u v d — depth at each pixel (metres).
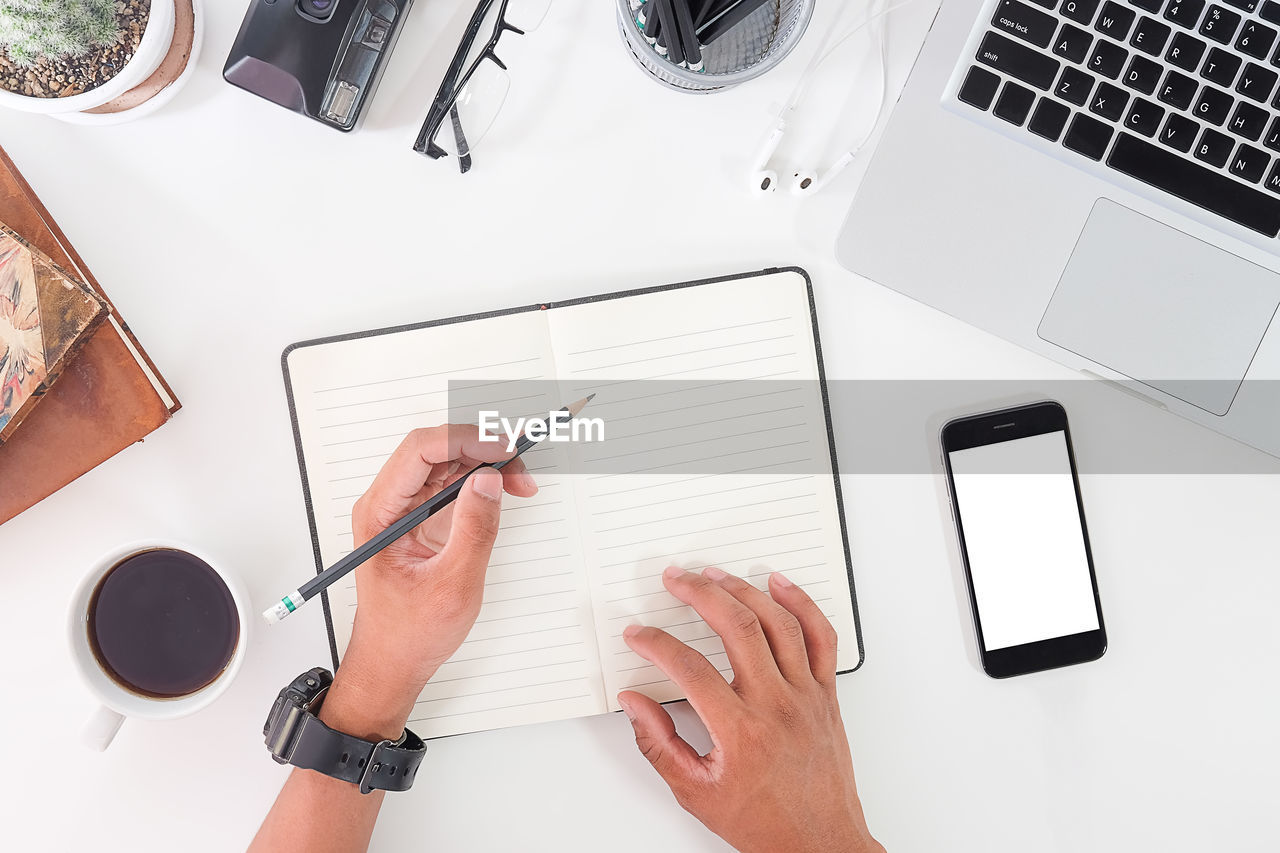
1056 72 0.60
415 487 0.60
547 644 0.65
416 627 0.57
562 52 0.65
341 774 0.58
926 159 0.62
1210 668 0.68
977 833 0.68
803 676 0.60
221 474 0.66
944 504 0.68
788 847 0.59
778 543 0.66
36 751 0.66
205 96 0.64
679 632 0.66
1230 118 0.60
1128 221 0.62
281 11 0.58
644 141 0.66
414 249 0.66
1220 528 0.68
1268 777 0.68
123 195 0.64
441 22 0.64
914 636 0.68
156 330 0.65
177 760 0.66
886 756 0.68
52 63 0.56
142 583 0.61
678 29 0.54
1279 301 0.62
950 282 0.64
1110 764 0.68
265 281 0.65
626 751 0.67
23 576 0.65
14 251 0.57
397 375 0.64
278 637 0.66
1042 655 0.67
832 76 0.65
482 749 0.67
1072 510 0.67
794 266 0.66
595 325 0.64
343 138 0.65
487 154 0.65
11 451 0.59
